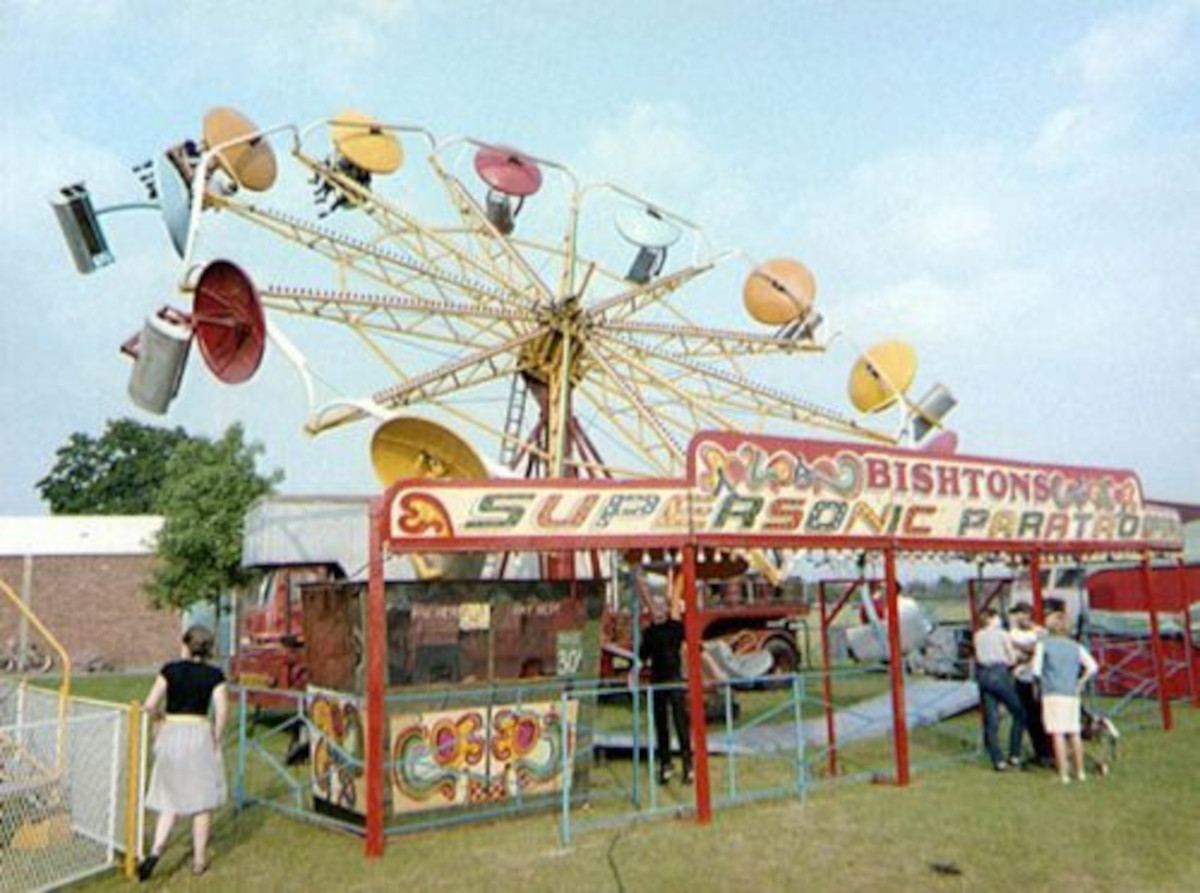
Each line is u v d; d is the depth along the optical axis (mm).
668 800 8227
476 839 7078
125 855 6391
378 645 6863
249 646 14195
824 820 7410
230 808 8359
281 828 7590
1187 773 9016
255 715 12406
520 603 8180
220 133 15828
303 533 14812
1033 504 10977
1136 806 7766
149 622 32250
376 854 6641
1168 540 12961
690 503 7914
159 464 54719
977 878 5996
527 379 18484
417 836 7191
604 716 13773
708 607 17047
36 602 31344
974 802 7953
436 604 7746
